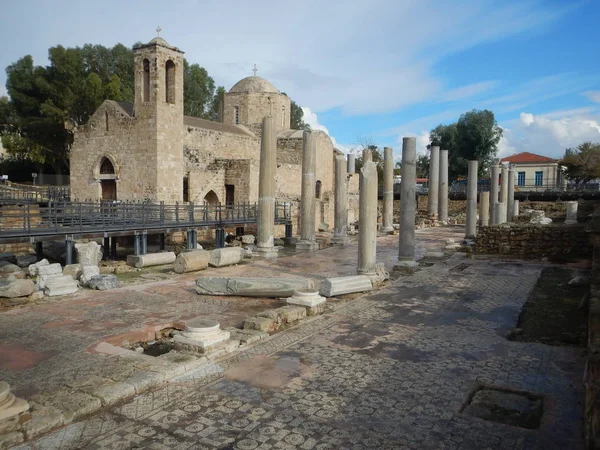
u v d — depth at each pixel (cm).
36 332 1018
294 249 2588
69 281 1427
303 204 2542
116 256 2411
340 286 1376
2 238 1727
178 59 3672
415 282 1593
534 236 2141
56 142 5903
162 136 3572
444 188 4325
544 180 8719
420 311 1202
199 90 7600
